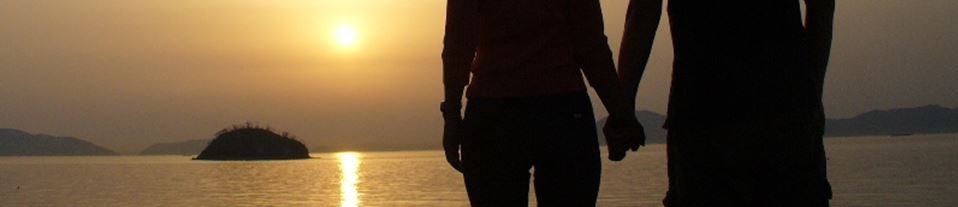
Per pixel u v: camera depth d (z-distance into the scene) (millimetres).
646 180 60938
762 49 3164
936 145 160125
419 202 46719
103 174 98812
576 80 3537
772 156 3166
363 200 49719
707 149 3215
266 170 107062
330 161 158875
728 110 3174
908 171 66312
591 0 3506
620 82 3426
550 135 3475
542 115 3467
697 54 3221
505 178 3510
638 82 3438
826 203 3270
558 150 3490
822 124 3283
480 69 3518
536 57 3471
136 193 60406
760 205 3188
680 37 3270
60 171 112688
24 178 89188
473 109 3525
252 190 62031
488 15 3484
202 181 77562
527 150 3490
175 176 89625
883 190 47500
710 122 3197
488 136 3492
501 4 3469
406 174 86562
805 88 3211
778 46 3168
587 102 3564
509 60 3465
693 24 3225
